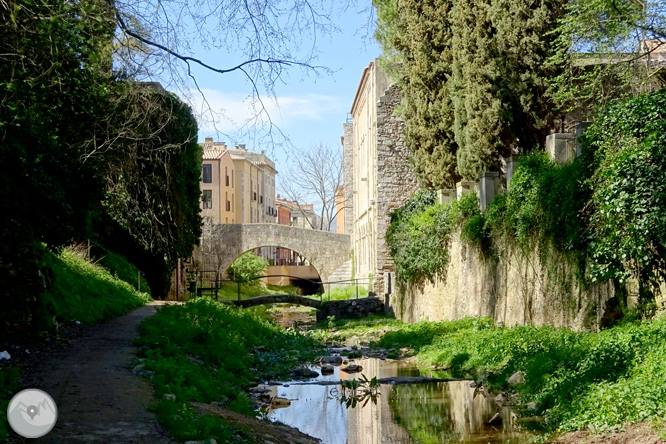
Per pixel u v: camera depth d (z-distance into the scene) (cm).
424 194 2802
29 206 1270
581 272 1390
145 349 1244
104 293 1967
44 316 1286
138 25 1109
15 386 886
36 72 1156
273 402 1252
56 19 1022
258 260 6462
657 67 1775
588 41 1736
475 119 2083
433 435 983
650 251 1169
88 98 1453
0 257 1202
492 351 1482
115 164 2220
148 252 2809
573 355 1161
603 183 1266
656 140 1127
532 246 1630
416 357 1811
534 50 1928
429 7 2566
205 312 1956
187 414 830
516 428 990
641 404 855
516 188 1692
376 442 963
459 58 2259
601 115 1326
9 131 1196
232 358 1520
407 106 2791
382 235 3519
